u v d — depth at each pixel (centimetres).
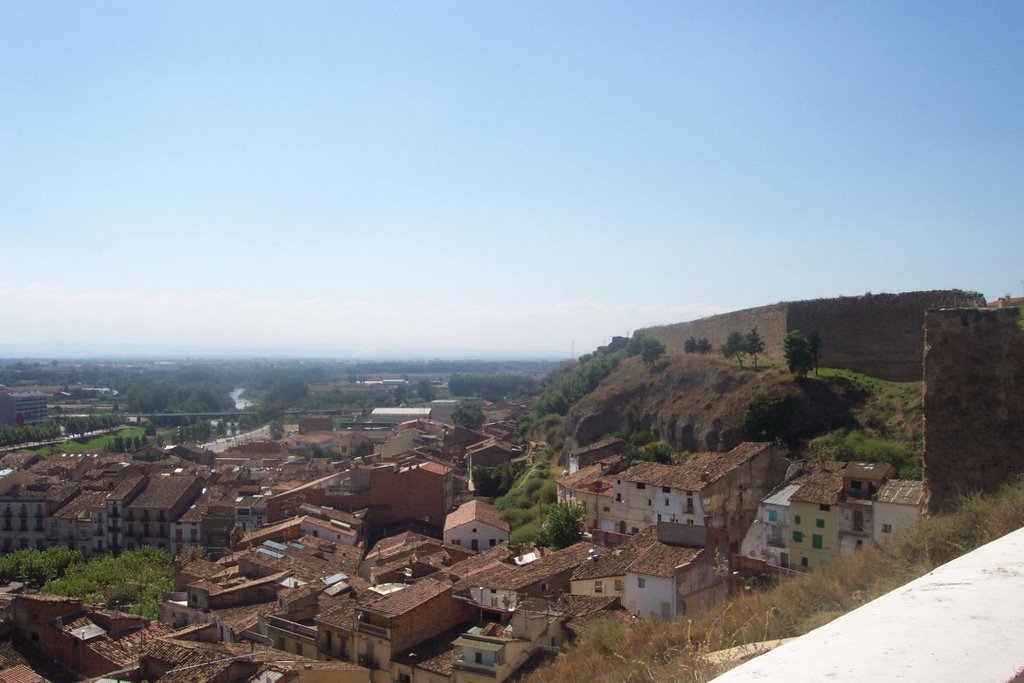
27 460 13588
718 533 4409
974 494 2033
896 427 7162
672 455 8600
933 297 8356
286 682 3122
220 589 5638
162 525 9294
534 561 5362
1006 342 2197
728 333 10950
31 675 3572
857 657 435
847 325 8856
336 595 5116
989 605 509
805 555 4994
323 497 9194
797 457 7131
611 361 13350
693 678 1233
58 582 7381
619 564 4547
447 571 5675
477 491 11094
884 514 4684
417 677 3944
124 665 3697
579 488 7100
